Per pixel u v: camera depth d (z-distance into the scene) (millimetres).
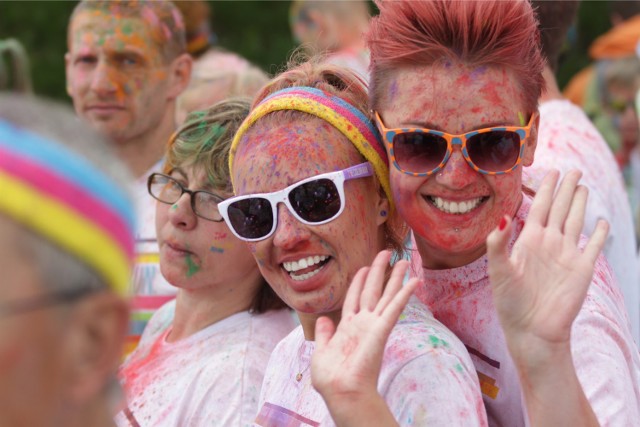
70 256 1656
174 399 3766
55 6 13844
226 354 3783
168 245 3922
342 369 2457
